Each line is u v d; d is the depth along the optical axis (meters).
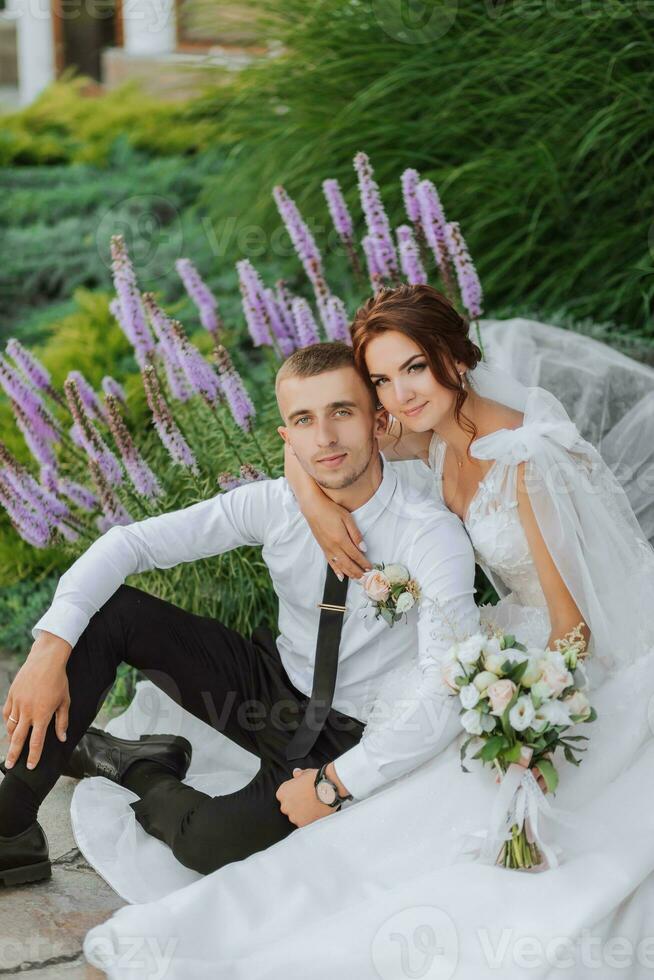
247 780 2.65
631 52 4.23
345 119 4.59
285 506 2.37
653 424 3.00
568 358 3.23
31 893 2.28
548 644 2.26
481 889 2.00
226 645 2.48
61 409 3.95
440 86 4.54
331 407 2.19
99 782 2.50
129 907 2.07
